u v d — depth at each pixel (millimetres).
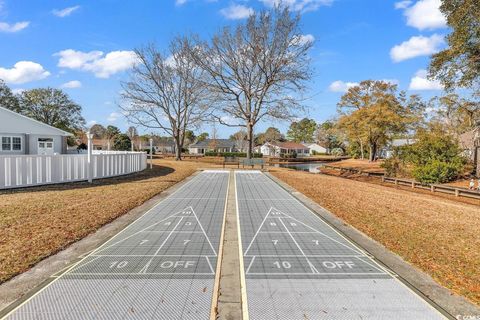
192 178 16078
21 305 3504
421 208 9891
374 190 14555
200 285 4055
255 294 3840
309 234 6414
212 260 4914
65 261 4723
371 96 42844
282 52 24484
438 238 6379
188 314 3383
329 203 9914
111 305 3533
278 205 9375
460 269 4734
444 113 35125
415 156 23047
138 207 8609
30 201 8555
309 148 87188
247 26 24562
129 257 4953
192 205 9039
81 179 13273
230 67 25719
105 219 7047
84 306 3506
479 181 18000
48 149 22391
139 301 3635
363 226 7133
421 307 3604
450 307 3617
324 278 4328
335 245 5734
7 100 40125
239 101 26562
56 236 5688
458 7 17641
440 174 20328
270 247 5582
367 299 3766
